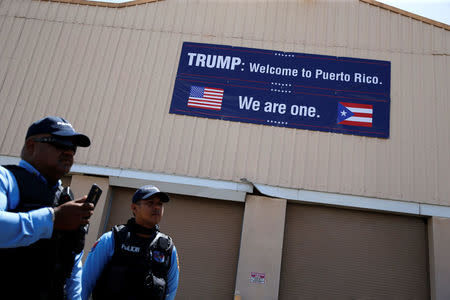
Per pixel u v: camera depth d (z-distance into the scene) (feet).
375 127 30.86
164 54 33.65
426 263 28.25
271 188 29.63
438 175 29.37
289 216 29.78
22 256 5.52
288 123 31.30
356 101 31.63
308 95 31.94
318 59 32.81
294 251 28.89
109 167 30.50
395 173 29.63
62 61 33.55
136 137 31.30
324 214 29.76
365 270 28.30
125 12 34.91
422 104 31.27
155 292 8.73
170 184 29.89
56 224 5.41
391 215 29.40
